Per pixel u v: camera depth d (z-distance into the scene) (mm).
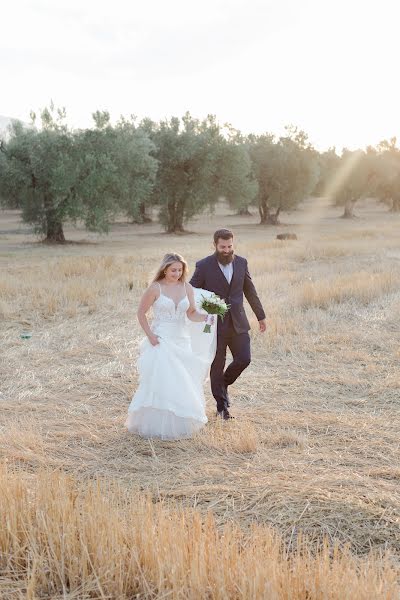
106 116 36031
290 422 6203
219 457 5320
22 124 35969
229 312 6234
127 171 36969
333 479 4684
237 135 47469
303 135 59500
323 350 9289
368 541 3809
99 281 15242
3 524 3588
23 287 14172
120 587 3197
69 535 3438
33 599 3057
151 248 30875
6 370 8211
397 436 5793
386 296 13414
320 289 13133
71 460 5270
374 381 7707
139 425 5887
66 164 34094
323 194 86125
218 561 3186
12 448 5398
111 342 9734
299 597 3008
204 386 7566
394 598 2955
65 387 7520
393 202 82250
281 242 28359
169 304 5887
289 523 4031
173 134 45719
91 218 36094
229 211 84688
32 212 36250
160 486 4715
